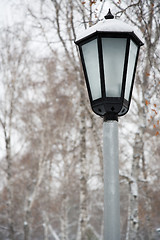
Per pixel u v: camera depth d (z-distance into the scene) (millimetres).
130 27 3086
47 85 21094
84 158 13172
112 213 2734
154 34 6605
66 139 22234
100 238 27812
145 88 7383
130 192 11664
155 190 20984
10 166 19062
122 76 3016
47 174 23812
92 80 3094
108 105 2967
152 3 6016
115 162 2871
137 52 3309
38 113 21391
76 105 20844
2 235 24797
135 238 11070
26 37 18094
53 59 19250
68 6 12086
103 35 3051
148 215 15242
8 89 19859
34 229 28406
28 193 20797
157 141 18094
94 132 12664
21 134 22750
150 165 19844
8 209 18750
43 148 20469
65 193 21438
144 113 11977
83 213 12570
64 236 20891
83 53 3184
